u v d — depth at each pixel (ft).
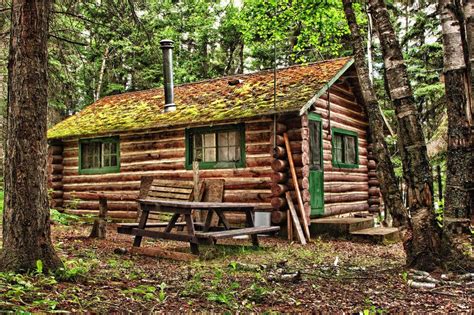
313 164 38.81
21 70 17.33
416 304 15.33
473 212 19.43
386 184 20.89
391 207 20.76
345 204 43.70
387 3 62.95
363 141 48.60
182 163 41.98
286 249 29.73
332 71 39.40
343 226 35.68
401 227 20.54
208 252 25.45
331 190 41.34
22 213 17.06
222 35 89.51
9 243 17.04
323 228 36.50
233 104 39.52
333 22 56.13
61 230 38.40
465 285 17.39
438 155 41.91
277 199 35.27
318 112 39.65
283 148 36.01
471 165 19.49
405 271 19.72
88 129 47.06
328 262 24.86
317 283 18.70
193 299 15.66
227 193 38.91
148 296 15.23
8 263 16.72
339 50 75.15
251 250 28.60
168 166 42.88
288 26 60.90
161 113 44.24
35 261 16.98
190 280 18.81
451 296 16.21
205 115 38.99
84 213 48.39
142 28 31.55
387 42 20.48
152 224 28.76
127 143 45.80
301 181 35.35
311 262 24.72
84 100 87.25
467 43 19.26
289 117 36.27
